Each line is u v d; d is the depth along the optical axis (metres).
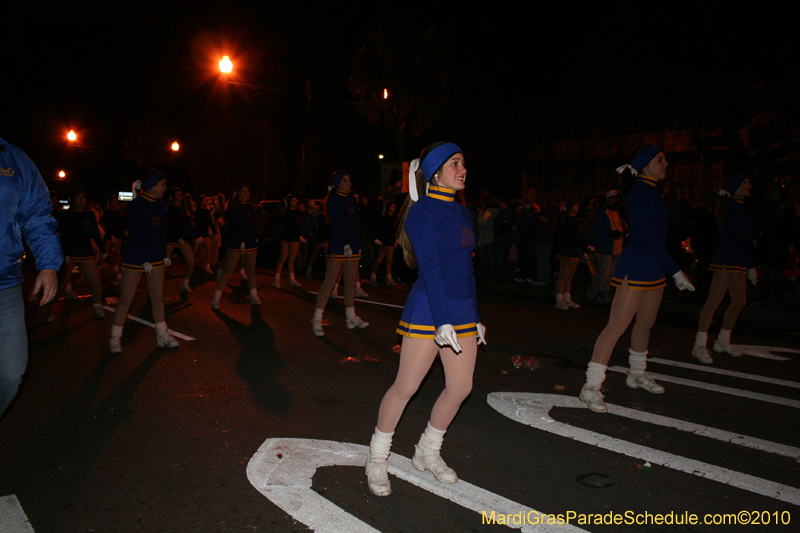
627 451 4.23
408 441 4.38
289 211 13.12
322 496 3.50
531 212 13.91
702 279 11.05
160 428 4.61
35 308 10.18
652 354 7.21
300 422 4.75
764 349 7.54
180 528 3.16
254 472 3.82
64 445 4.27
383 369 6.41
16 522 3.22
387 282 13.98
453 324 3.41
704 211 11.02
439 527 3.18
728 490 3.65
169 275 15.41
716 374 6.30
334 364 6.59
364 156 38.41
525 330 8.59
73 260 8.98
